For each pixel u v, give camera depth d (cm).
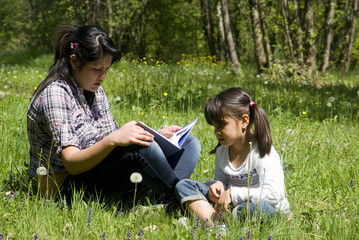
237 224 262
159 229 268
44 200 292
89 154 276
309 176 384
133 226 268
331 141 514
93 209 286
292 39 1584
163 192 301
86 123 309
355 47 2275
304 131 549
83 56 287
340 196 340
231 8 2738
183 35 2625
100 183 307
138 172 295
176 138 306
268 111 648
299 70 1455
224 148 301
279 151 425
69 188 305
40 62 1795
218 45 2800
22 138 421
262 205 264
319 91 1004
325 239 258
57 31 300
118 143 274
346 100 845
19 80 1017
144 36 2492
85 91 317
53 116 286
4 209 280
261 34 1528
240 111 276
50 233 256
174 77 939
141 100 669
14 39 3847
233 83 980
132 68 1180
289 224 274
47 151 304
